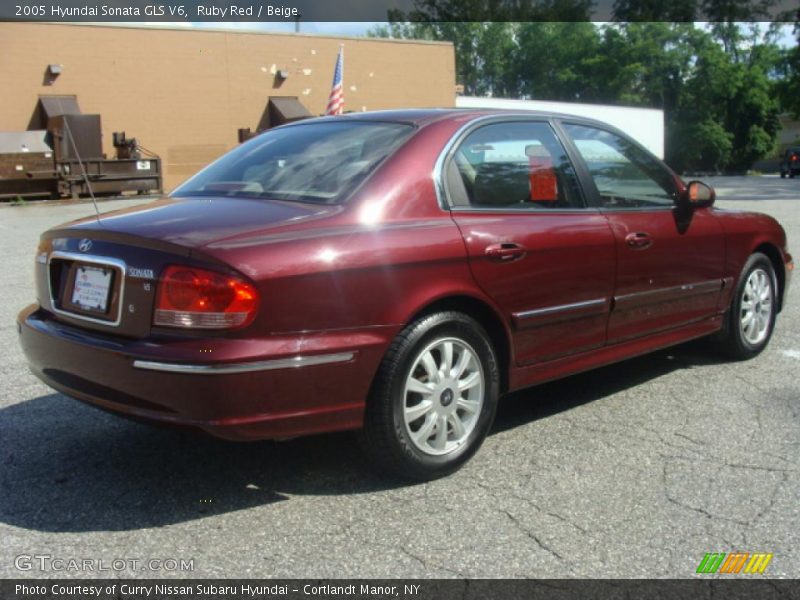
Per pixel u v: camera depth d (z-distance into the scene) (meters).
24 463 3.71
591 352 4.25
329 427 3.21
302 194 3.57
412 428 3.47
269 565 2.83
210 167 4.26
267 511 3.25
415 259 3.37
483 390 3.69
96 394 3.22
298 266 3.08
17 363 5.34
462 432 3.63
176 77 26.06
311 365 3.10
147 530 3.08
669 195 4.83
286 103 27.75
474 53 75.50
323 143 3.95
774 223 5.71
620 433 4.12
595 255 4.13
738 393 4.77
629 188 4.59
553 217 4.04
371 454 3.42
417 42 30.80
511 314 3.77
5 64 23.39
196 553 2.91
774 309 5.68
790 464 3.72
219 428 2.97
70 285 3.46
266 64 27.64
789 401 4.62
